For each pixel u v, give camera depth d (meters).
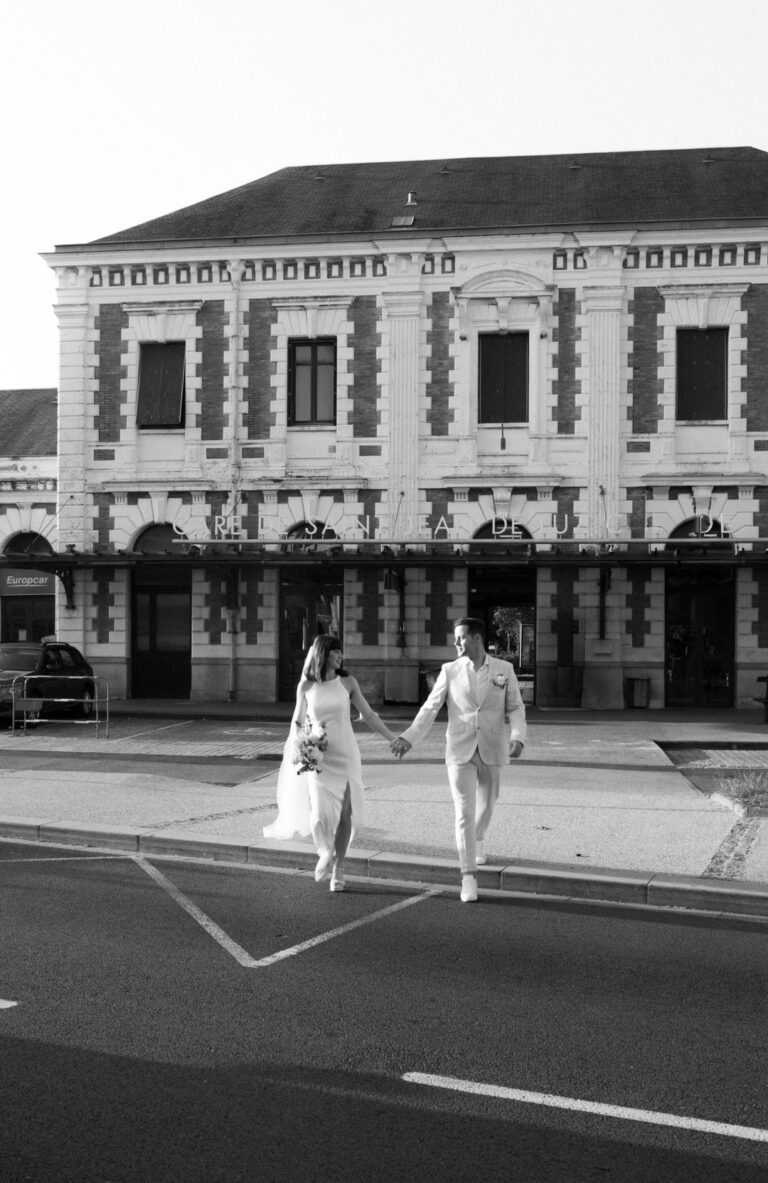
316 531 27.67
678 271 26.48
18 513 37.97
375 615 27.39
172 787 14.20
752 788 13.08
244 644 27.88
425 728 9.07
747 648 26.23
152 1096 4.87
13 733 21.09
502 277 26.92
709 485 26.34
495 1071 5.22
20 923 7.92
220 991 6.38
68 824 11.52
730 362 26.34
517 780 14.57
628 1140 4.53
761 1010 6.18
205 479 27.89
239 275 27.86
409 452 27.20
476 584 27.39
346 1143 4.45
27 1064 5.22
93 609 28.34
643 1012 6.12
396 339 27.33
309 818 9.98
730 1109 4.84
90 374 28.47
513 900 8.85
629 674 26.50
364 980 6.64
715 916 8.41
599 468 26.61
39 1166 4.22
